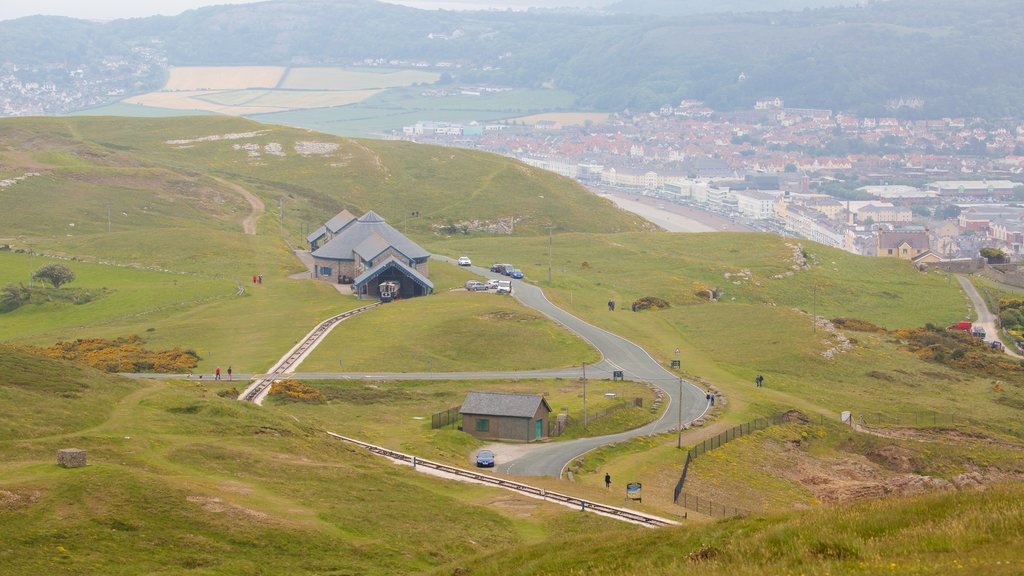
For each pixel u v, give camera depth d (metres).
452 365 155.75
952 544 47.66
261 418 107.94
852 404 152.25
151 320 180.88
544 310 194.50
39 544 62.78
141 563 62.88
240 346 161.12
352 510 80.25
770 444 127.94
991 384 171.75
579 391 142.62
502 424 122.75
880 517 53.72
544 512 88.38
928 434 139.75
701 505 100.25
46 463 77.94
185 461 86.81
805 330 189.88
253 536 69.69
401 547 73.25
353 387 140.00
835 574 45.50
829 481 118.19
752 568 48.34
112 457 83.62
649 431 128.50
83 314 188.88
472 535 78.81
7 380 104.62
